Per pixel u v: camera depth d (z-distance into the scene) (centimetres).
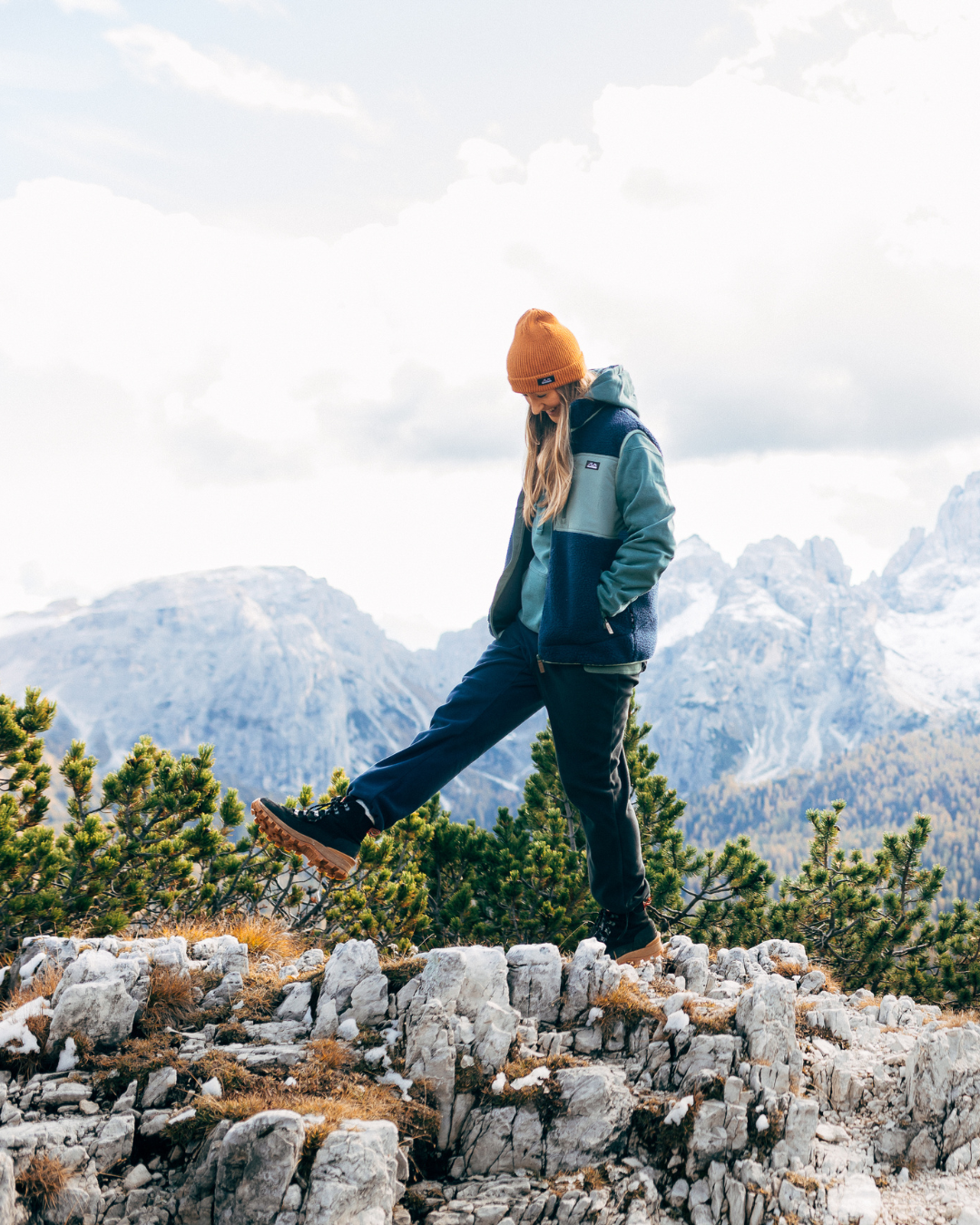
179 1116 299
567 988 385
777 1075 348
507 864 1122
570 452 381
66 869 872
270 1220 273
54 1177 278
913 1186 327
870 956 1280
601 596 369
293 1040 352
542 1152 329
